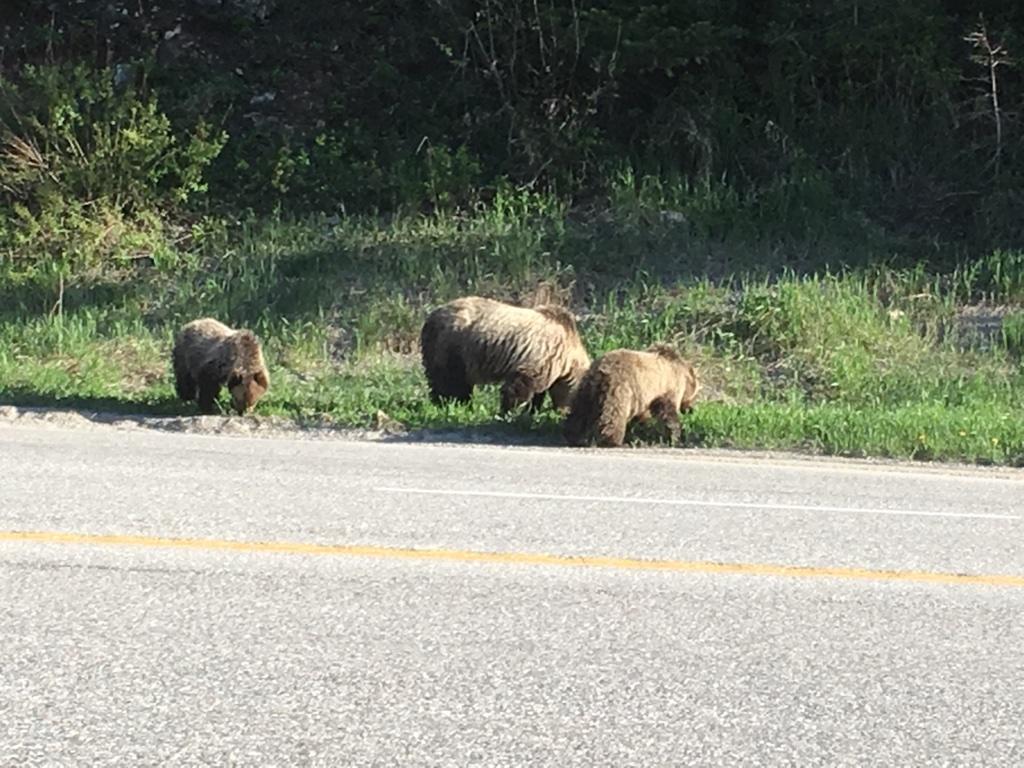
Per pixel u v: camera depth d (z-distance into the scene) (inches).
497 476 351.3
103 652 200.8
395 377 571.2
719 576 252.5
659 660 206.1
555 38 775.1
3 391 499.2
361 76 818.8
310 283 650.2
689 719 184.9
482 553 262.1
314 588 234.5
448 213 725.9
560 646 210.4
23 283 656.4
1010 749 179.3
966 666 208.8
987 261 677.3
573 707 187.2
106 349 592.7
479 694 190.2
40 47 803.4
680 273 676.1
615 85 768.9
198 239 703.7
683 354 594.9
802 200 722.2
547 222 716.0
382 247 682.8
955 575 259.6
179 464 351.3
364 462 369.1
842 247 698.2
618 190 724.7
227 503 299.1
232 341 472.7
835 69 791.1
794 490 349.1
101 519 278.1
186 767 165.5
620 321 624.1
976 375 582.2
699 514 308.3
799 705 191.2
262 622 216.1
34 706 181.3
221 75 797.9
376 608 225.0
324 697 187.3
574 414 435.2
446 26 814.5
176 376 490.3
